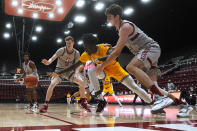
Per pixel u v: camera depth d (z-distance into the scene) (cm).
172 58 2123
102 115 316
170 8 1307
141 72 219
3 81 1766
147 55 226
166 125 188
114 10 233
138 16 1393
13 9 975
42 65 2217
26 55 546
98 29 1594
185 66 1833
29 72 549
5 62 2123
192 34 1811
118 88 1488
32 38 1736
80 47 2016
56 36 1800
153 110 319
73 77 391
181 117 278
